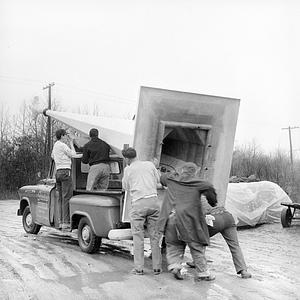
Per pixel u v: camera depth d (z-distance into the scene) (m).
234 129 8.17
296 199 18.88
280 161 21.14
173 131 8.18
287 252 8.91
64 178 8.73
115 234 7.38
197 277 6.50
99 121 9.11
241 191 12.48
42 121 25.38
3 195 25.41
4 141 26.81
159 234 6.95
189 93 7.55
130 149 7.17
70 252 8.34
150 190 7.01
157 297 5.64
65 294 5.72
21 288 5.94
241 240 10.53
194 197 6.40
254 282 6.41
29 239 9.85
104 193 7.89
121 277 6.60
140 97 7.25
